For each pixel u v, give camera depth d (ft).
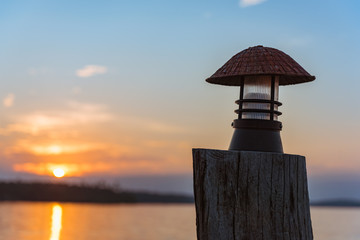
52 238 202.69
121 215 388.78
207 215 10.61
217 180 10.68
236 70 11.62
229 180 10.67
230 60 12.08
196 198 10.77
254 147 11.59
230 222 10.55
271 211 10.59
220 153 10.75
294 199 10.78
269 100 11.76
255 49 11.89
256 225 10.54
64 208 449.89
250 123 11.71
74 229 246.47
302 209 10.90
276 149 11.64
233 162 10.70
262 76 11.90
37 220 289.12
